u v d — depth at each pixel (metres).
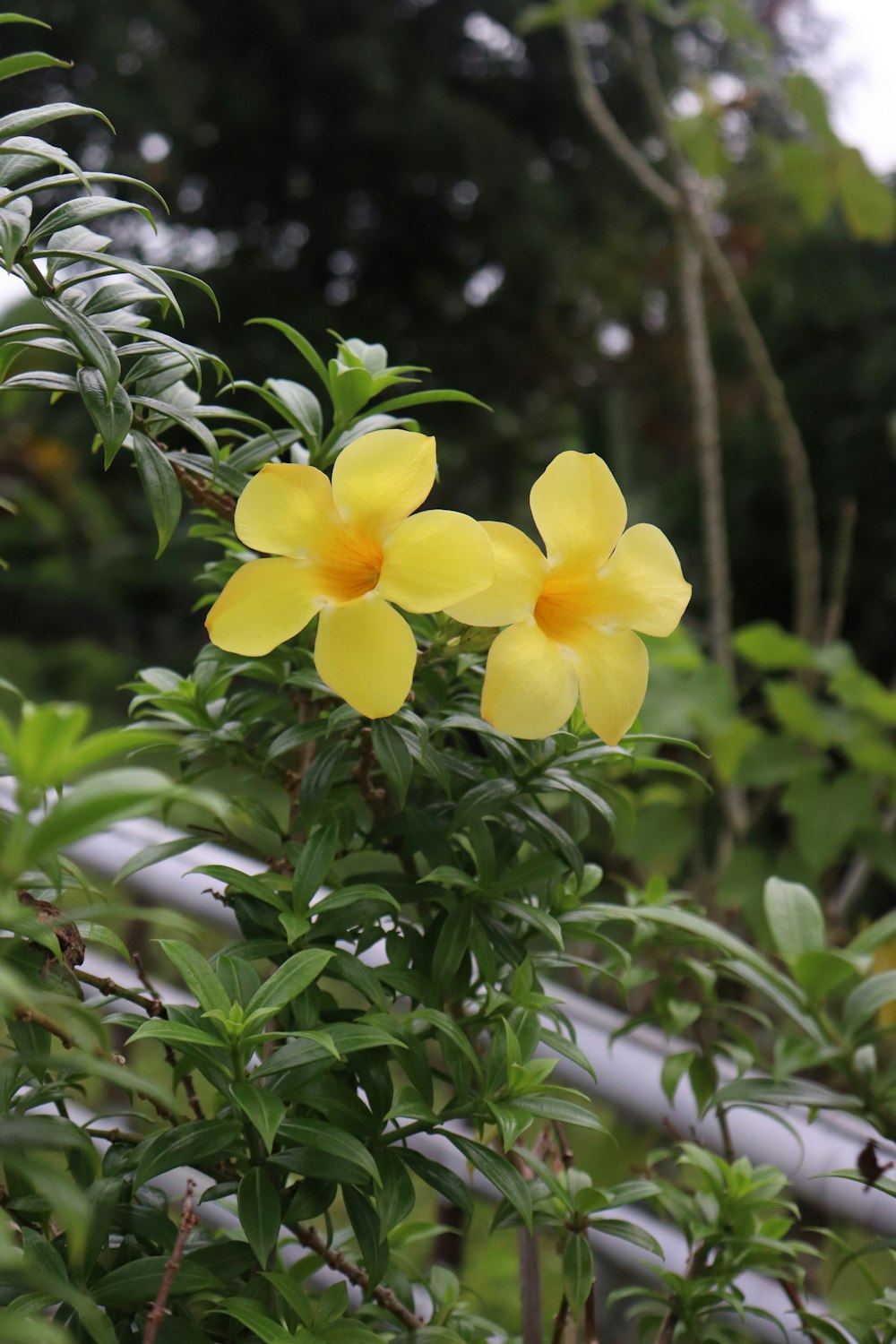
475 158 8.52
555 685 0.70
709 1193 0.79
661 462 7.04
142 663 7.18
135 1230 0.70
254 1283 0.71
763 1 5.67
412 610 0.69
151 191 0.71
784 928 0.83
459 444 8.84
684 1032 0.89
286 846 0.77
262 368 7.64
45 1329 0.61
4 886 0.59
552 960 0.77
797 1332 0.80
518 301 8.93
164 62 7.74
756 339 1.79
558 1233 0.77
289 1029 0.71
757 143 2.43
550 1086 0.71
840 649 1.64
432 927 0.75
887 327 4.74
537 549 0.71
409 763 0.71
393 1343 0.74
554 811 1.02
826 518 4.45
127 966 0.99
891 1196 0.79
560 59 8.95
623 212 9.34
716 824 1.89
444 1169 0.71
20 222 0.69
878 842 1.46
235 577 0.69
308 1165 0.69
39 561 7.50
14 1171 0.71
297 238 8.95
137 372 0.74
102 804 0.59
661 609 0.72
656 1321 0.78
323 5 8.25
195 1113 0.75
